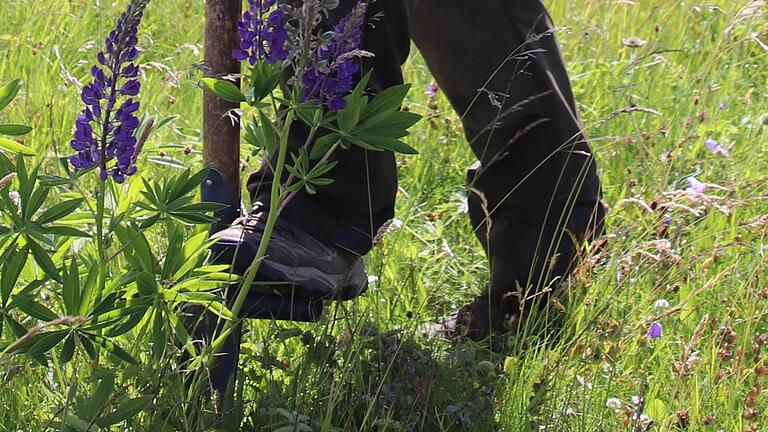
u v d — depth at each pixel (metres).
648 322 2.97
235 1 2.38
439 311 3.51
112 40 2.12
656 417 2.80
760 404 2.86
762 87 5.19
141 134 2.31
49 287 2.80
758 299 3.08
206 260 2.44
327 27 2.46
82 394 2.51
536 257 3.13
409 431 2.59
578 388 2.86
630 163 4.46
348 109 2.25
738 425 2.75
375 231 2.73
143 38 5.32
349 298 2.74
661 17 5.94
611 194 4.18
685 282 3.39
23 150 2.37
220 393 2.54
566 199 3.07
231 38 2.39
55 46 4.59
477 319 3.29
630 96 4.67
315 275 2.55
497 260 3.21
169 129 4.21
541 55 2.86
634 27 5.76
